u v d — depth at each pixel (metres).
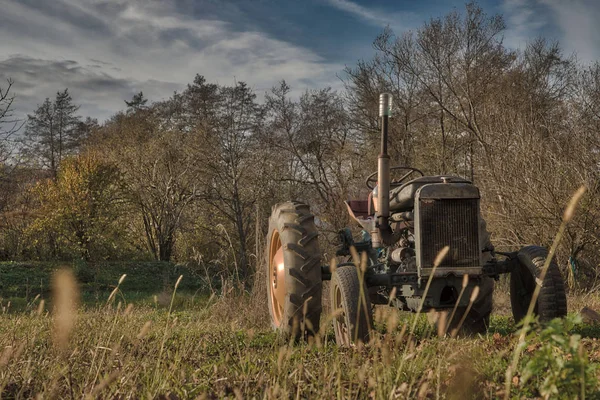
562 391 2.72
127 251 35.38
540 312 5.56
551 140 16.67
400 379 3.48
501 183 15.99
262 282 10.29
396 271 6.13
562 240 14.91
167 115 50.53
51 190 30.53
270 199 35.38
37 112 68.50
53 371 3.91
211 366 4.32
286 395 3.05
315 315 6.16
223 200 35.69
